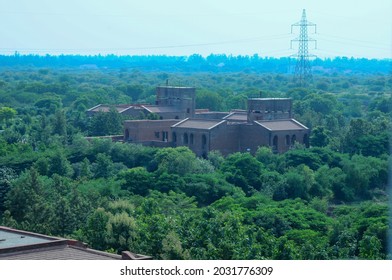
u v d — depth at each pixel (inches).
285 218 7175.2
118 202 6692.9
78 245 4045.3
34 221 6235.2
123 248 5477.4
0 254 3700.8
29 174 7716.5
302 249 5526.6
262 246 5349.4
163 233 5388.8
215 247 5147.6
